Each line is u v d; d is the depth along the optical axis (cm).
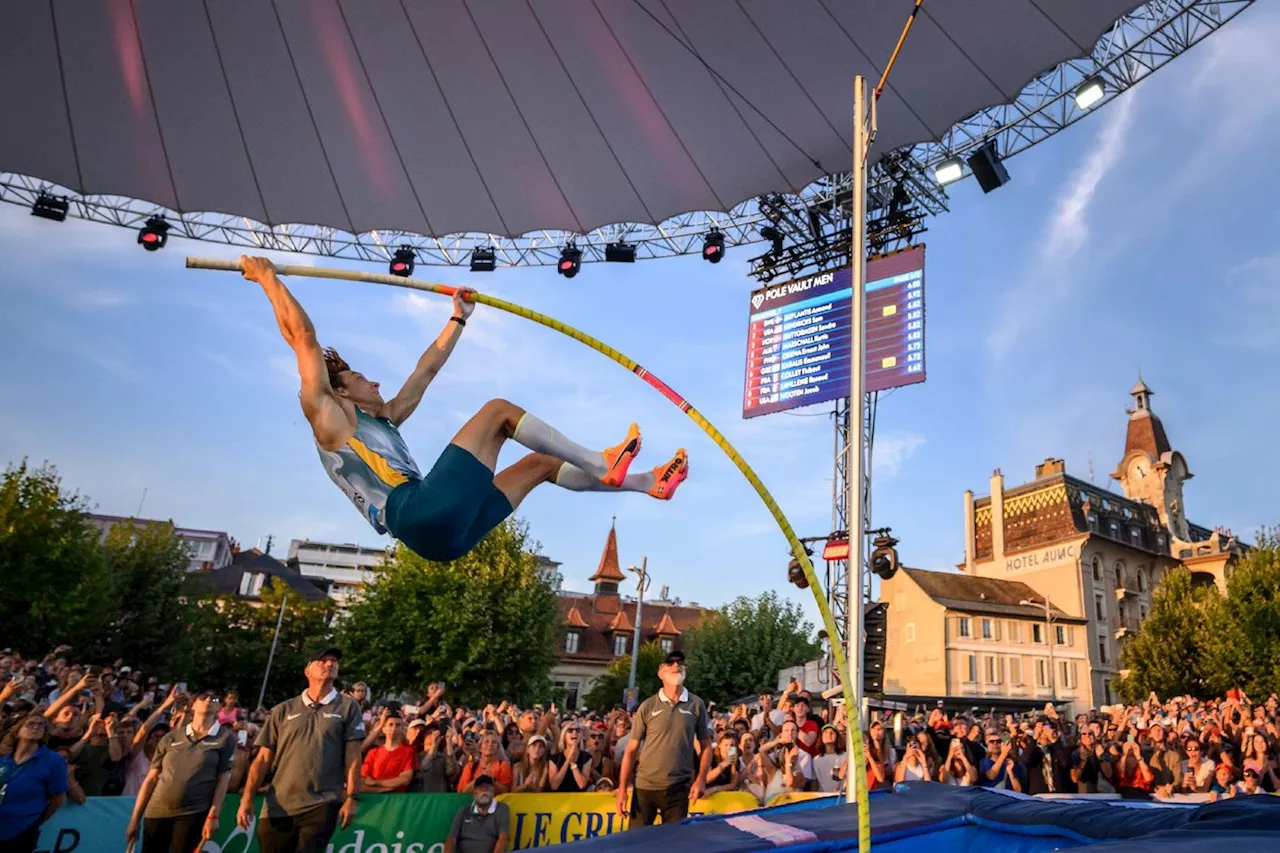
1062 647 5116
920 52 1217
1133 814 394
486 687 3027
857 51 1220
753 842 425
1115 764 1240
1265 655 3203
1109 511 5662
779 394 1573
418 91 1277
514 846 809
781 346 1602
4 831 639
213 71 1237
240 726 934
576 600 6669
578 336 346
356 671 3097
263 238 1509
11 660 1411
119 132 1314
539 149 1376
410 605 3072
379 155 1375
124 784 839
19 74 1218
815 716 1036
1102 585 5384
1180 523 6153
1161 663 3631
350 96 1281
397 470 335
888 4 1145
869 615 1176
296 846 559
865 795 281
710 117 1339
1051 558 5450
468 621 2986
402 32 1195
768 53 1228
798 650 4169
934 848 465
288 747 572
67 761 791
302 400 346
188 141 1335
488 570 3136
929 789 565
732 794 869
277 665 4550
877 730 1010
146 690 1659
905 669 5041
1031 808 448
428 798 801
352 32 1193
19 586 2711
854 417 874
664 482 323
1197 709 1859
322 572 11625
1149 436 6412
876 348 1484
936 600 4941
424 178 1418
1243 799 358
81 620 2805
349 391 361
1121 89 1202
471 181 1426
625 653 6191
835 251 1612
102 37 1179
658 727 687
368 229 1508
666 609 6794
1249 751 1168
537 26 1189
